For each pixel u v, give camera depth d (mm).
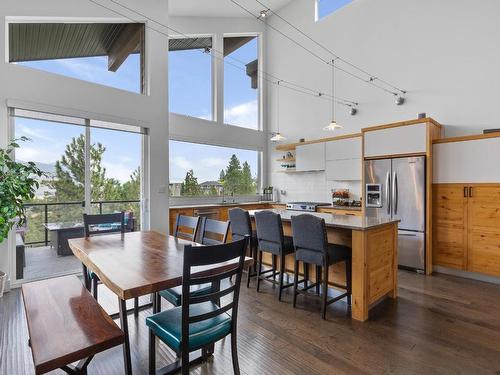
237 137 6699
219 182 6438
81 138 3982
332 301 2727
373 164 4520
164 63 4750
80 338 1401
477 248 3742
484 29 4035
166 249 2260
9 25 3537
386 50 5086
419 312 2803
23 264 3520
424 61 4621
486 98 4027
